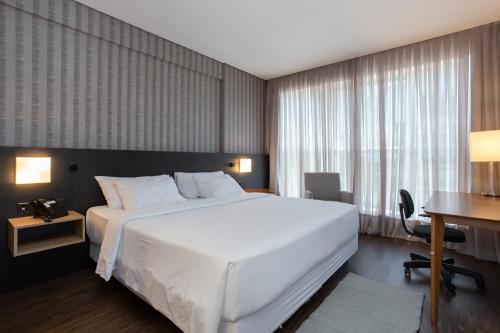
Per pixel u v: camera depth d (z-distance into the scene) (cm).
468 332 169
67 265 255
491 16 279
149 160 320
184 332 142
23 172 221
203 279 137
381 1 255
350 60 402
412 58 347
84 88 277
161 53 336
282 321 165
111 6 269
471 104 302
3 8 228
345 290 219
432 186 334
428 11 271
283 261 157
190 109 381
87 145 280
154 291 165
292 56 391
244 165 439
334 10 271
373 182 380
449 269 241
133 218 213
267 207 274
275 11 274
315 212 247
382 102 369
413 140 347
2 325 175
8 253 222
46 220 216
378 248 322
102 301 204
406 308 192
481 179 297
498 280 241
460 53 312
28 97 243
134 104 318
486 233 292
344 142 411
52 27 254
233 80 441
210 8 270
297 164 468
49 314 187
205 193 338
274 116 496
